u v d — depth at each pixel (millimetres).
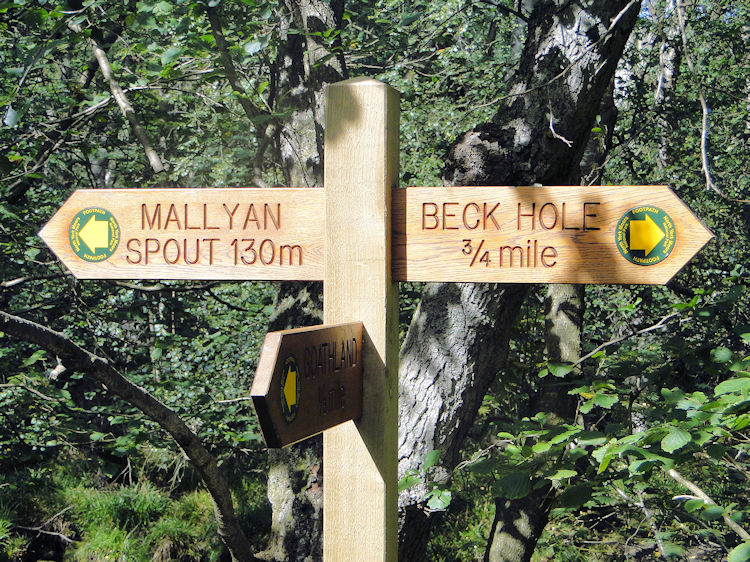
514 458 2463
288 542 4078
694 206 7473
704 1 6844
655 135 7691
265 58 4488
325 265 1663
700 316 2838
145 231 1810
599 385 2711
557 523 6523
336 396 1482
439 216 1664
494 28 9453
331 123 1668
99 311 5980
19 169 5188
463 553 8125
